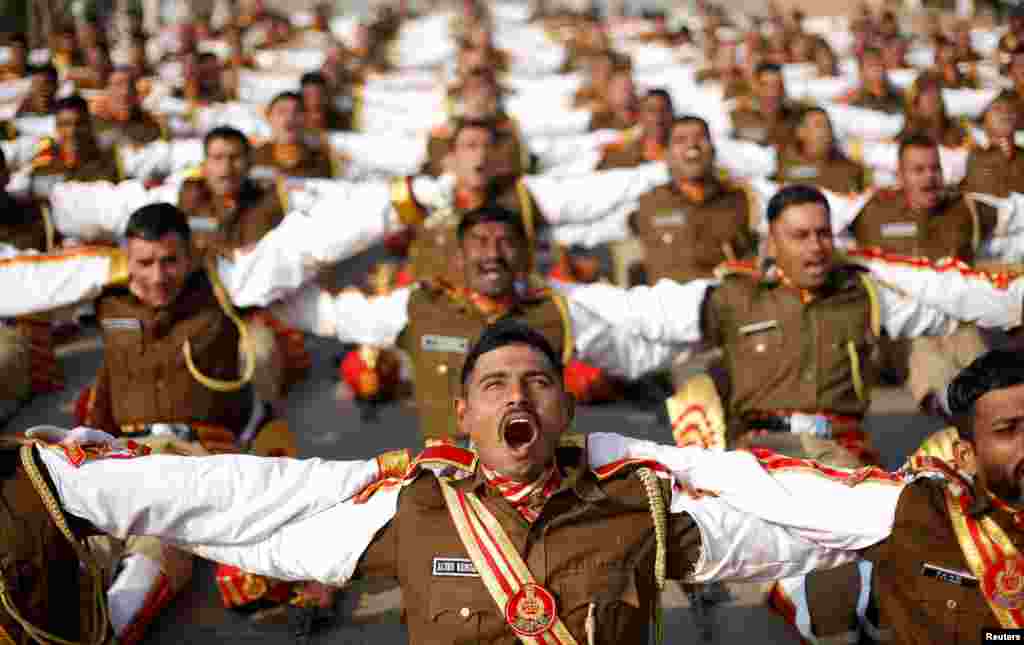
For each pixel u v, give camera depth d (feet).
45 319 23.08
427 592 9.37
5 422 21.50
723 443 15.57
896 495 9.75
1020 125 31.14
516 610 9.20
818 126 30.53
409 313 16.17
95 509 9.89
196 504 9.75
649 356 16.20
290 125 30.01
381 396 22.13
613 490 9.59
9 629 10.27
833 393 15.66
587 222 23.24
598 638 9.23
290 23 71.77
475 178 21.72
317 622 14.37
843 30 74.95
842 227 23.03
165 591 14.03
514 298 15.92
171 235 15.42
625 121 38.09
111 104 35.50
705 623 14.14
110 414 16.39
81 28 57.16
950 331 16.22
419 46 69.36
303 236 16.70
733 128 40.11
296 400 23.03
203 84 42.65
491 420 9.27
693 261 23.70
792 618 13.75
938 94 34.96
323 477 9.94
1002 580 9.48
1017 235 22.66
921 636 9.82
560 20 75.41
